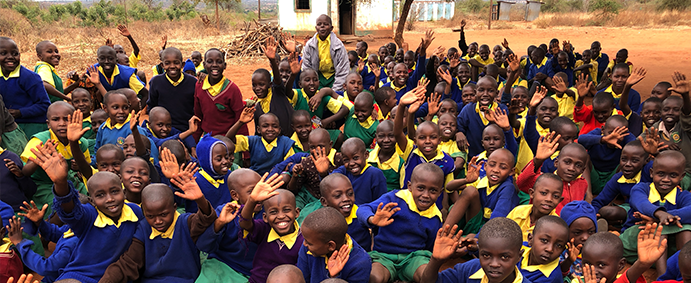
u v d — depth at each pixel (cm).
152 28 3425
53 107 532
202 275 405
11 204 480
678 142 573
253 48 2198
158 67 1005
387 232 443
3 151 494
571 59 1173
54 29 3056
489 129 549
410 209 434
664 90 701
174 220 394
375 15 2780
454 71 1024
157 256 389
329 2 2661
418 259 417
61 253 392
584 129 731
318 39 833
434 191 419
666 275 373
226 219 374
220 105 666
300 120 622
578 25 3909
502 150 459
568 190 491
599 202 550
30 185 506
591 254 338
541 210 420
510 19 4941
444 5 5153
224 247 424
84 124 685
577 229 402
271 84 693
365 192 498
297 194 570
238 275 417
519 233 314
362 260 366
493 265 311
